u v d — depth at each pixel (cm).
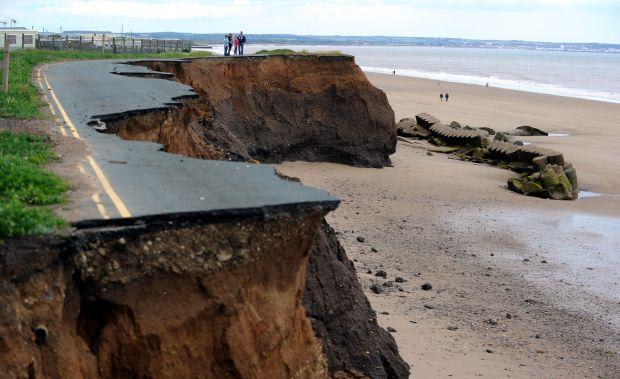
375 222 3531
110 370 843
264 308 945
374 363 1545
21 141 1492
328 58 5006
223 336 893
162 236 877
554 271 3000
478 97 10338
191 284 884
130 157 1412
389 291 2600
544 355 2206
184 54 5962
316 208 980
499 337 2306
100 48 6869
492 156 5441
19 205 859
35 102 2180
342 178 4494
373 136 4972
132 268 852
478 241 3356
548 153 4997
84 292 834
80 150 1470
